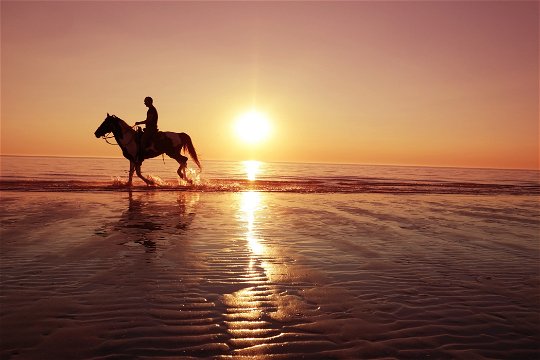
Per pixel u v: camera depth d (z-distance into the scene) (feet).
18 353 8.43
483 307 11.76
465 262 17.20
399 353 8.77
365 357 8.57
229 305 11.58
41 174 83.41
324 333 9.77
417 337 9.60
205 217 28.60
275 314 10.96
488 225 27.94
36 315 10.50
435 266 16.44
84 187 48.96
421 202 43.32
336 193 52.70
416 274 15.20
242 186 59.67
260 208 34.68
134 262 16.01
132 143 50.31
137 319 10.39
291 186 63.16
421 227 26.35
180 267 15.47
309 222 27.48
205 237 21.40
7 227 22.48
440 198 48.98
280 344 9.16
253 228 24.63
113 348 8.76
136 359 8.30
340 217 30.14
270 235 22.43
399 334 9.77
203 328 9.95
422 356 8.64
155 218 27.43
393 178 110.93
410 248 19.77
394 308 11.55
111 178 71.00
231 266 15.78
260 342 9.24
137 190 47.80
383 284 13.87
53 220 25.25
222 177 93.20
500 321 10.71
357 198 46.11
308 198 44.98
